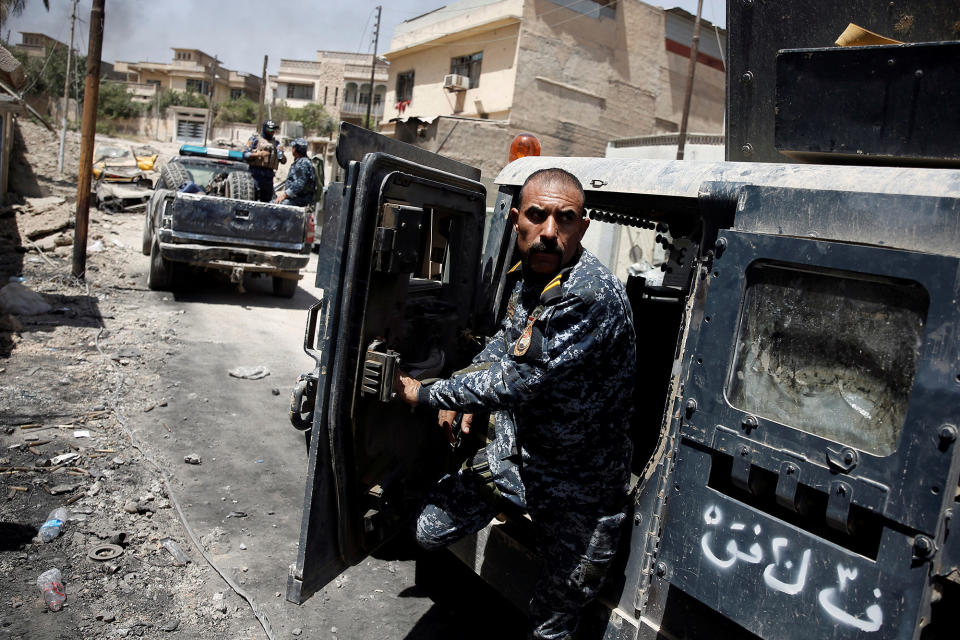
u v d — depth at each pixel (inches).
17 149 796.6
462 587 130.0
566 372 74.8
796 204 66.4
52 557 123.2
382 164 79.0
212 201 328.5
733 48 105.7
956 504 56.2
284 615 116.0
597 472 80.5
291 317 335.9
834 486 59.9
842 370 62.4
